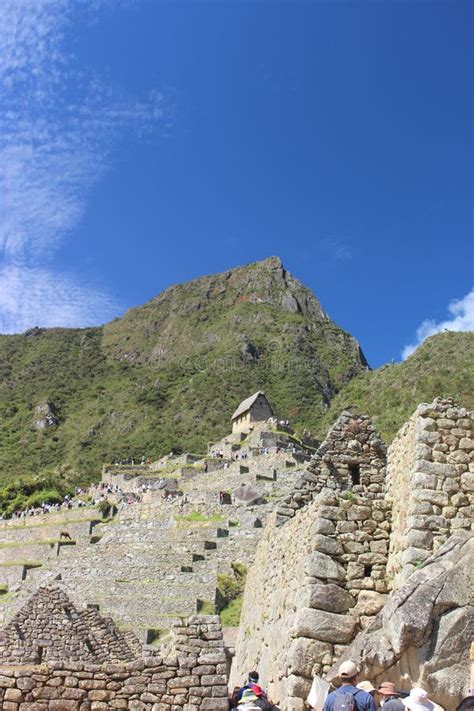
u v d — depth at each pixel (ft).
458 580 31.27
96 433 570.05
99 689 33.47
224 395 589.73
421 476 37.88
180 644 35.35
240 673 55.21
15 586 144.87
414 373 335.67
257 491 172.45
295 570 42.65
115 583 126.82
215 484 195.62
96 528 177.27
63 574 139.33
